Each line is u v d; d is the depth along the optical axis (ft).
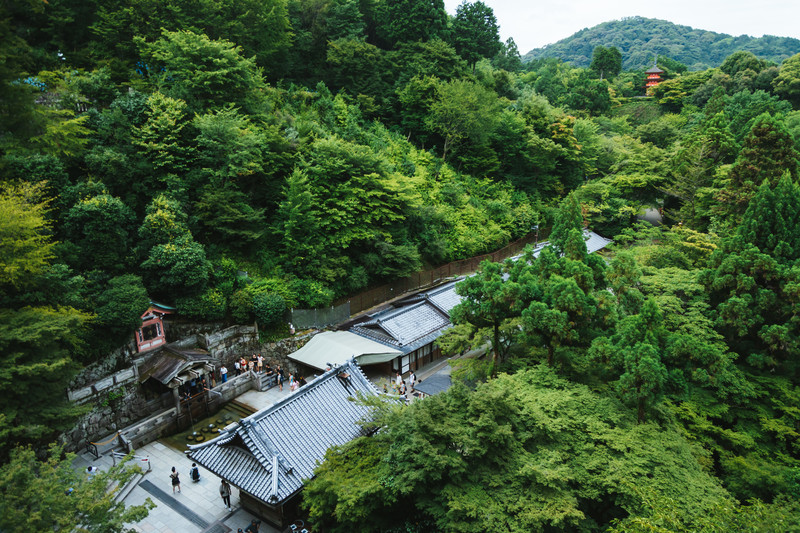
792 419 94.17
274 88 179.63
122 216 108.47
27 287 83.41
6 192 84.07
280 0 175.63
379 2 243.19
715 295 115.44
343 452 73.92
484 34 297.33
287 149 145.07
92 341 100.01
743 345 110.01
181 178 128.26
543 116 239.71
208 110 134.00
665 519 53.67
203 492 87.56
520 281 98.02
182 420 105.29
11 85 60.34
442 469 63.21
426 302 143.64
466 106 200.64
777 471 79.51
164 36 148.97
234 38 166.71
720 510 55.72
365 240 147.64
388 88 216.54
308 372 129.18
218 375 119.34
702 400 96.32
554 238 121.90
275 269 134.41
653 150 218.79
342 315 140.26
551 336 92.32
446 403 72.90
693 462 72.33
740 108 259.60
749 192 139.74
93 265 107.14
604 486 66.44
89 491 54.90
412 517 69.97
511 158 231.71
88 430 97.30
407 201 154.61
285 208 134.51
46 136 74.49
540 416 72.54
